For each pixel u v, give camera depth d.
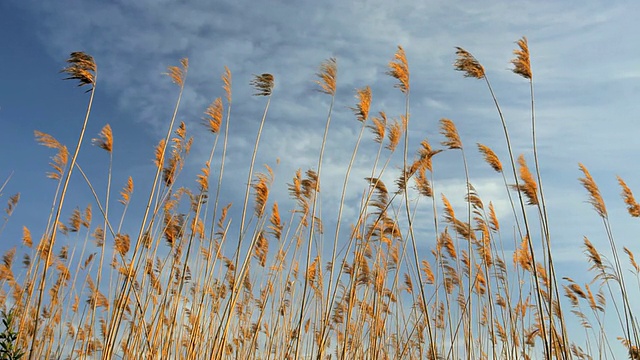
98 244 3.65
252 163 2.79
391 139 3.02
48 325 3.35
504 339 3.31
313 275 3.43
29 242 3.79
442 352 3.23
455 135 2.89
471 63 2.56
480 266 3.45
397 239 3.30
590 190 3.00
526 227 2.35
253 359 3.23
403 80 2.89
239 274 2.69
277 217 3.42
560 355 2.31
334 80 2.85
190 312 3.17
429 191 3.11
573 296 3.88
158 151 2.84
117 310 2.54
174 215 3.24
